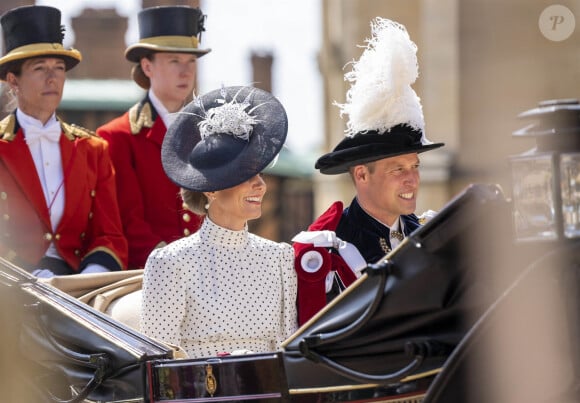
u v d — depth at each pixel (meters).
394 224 20.86
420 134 20.45
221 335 18.62
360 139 20.45
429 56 45.00
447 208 14.73
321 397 16.08
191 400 16.66
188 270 18.69
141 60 26.23
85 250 24.16
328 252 19.88
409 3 51.22
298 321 19.38
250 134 19.02
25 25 23.89
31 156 23.83
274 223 57.94
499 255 14.70
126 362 17.12
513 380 14.48
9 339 18.23
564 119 14.38
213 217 19.00
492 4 35.28
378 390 15.89
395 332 15.50
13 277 18.41
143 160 25.33
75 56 24.44
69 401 17.38
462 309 15.23
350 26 54.09
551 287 14.22
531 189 14.50
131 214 25.12
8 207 23.58
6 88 25.28
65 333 17.72
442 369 14.55
